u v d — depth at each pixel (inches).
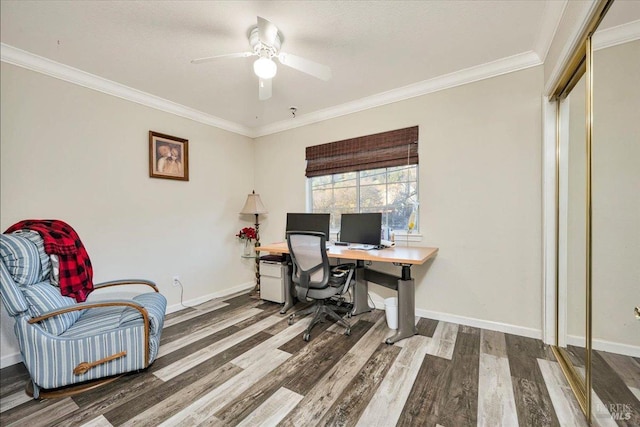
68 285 76.2
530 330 91.4
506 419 56.1
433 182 108.3
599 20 53.8
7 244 65.1
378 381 69.2
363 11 68.7
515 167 93.6
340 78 103.7
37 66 86.7
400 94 113.5
